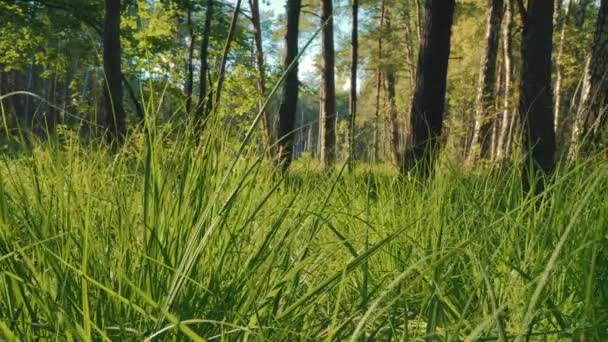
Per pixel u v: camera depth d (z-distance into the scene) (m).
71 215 1.95
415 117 7.85
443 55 7.88
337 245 2.44
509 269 2.23
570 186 2.87
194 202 1.86
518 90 7.16
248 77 13.34
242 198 2.17
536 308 1.79
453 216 2.95
